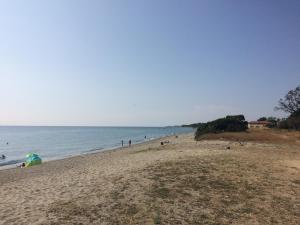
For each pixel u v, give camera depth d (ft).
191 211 37.73
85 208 38.47
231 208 39.19
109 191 45.88
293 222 35.12
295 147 120.88
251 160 74.02
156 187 47.55
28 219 35.29
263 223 34.63
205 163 67.00
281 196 44.73
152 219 34.86
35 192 49.11
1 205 41.98
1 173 84.74
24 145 240.94
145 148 141.90
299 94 269.64
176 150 103.40
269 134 178.29
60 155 164.76
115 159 90.53
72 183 53.93
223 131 198.49
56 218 35.19
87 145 238.27
